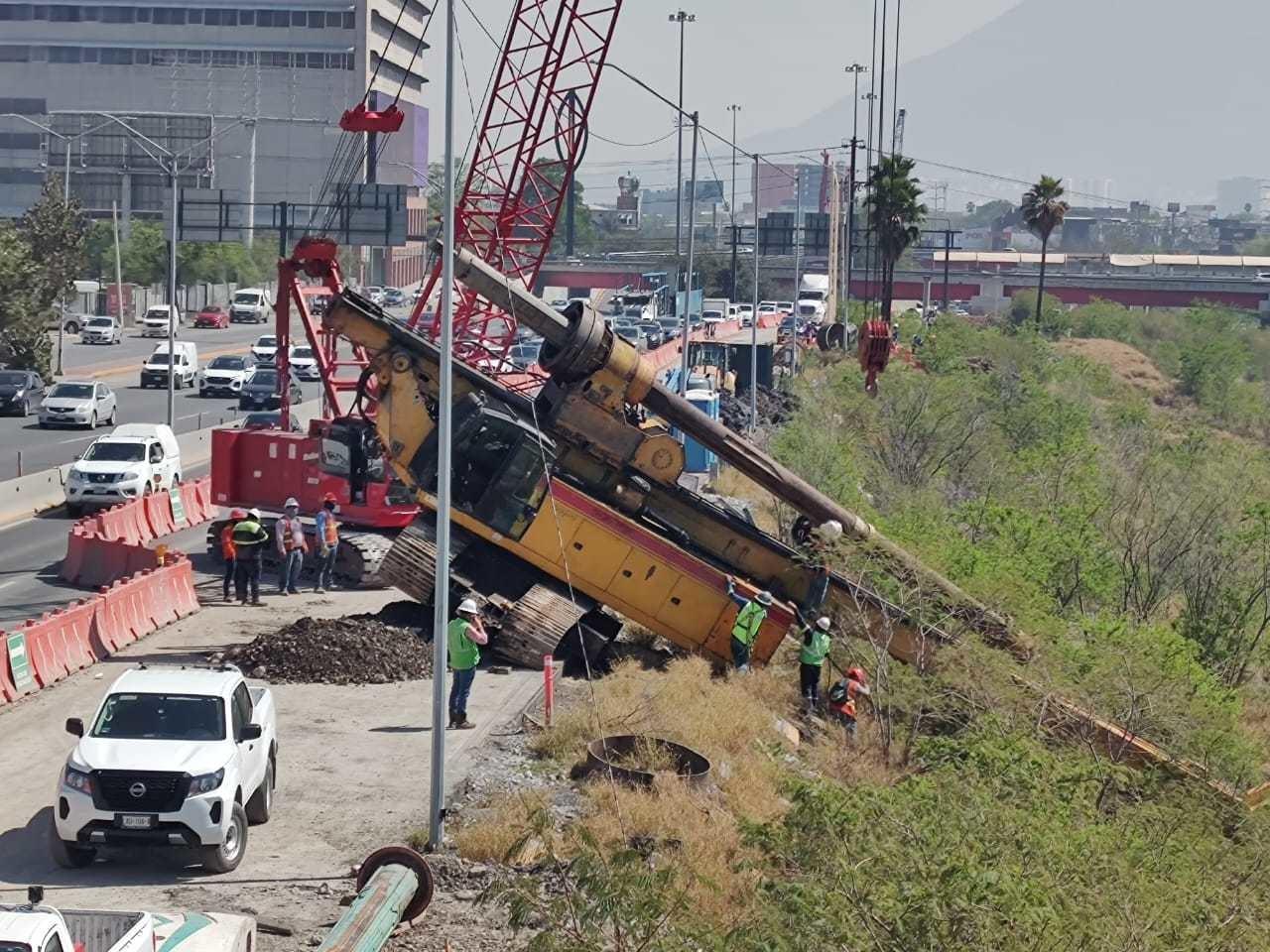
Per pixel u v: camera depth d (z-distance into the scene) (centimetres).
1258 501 5184
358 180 19388
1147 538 4812
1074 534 4641
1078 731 3045
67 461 5853
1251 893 2020
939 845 1714
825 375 9825
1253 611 4694
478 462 3491
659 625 3525
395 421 3519
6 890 1958
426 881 1809
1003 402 7975
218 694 2123
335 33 19625
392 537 4216
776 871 1827
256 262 18200
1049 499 5534
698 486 6300
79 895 1948
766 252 14662
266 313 14712
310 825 2262
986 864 1705
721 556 3688
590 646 3447
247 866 2089
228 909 1925
